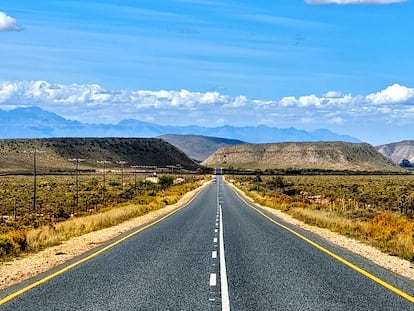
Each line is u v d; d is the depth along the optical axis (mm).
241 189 98562
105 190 85125
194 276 14016
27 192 78438
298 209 42250
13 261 17125
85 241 23078
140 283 13016
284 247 20375
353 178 146000
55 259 17531
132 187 97500
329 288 12383
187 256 17906
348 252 18953
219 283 13000
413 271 15117
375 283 13008
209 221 34156
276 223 32562
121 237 24406
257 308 10398
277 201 54625
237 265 15891
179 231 27344
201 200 64312
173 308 10406
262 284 12867
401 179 130375
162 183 111625
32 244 20641
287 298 11297
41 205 55969
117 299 11203
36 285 12758
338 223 29406
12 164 175750
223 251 19188
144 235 25328
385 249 19828
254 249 19750
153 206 48250
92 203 59969
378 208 45938
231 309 10320
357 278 13695
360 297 11398
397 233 23000
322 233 26703
